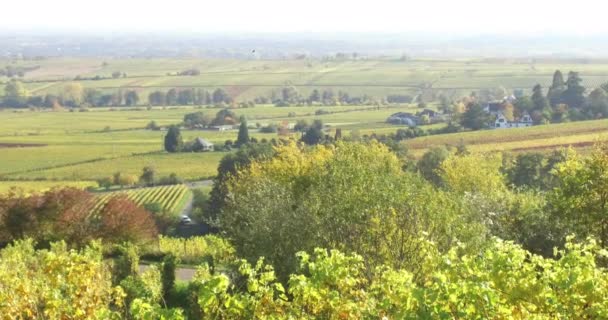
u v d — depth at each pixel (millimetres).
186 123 155625
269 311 13094
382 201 25344
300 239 27203
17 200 45531
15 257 25594
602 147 28656
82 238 44906
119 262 33625
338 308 12953
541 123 120062
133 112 185500
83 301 15383
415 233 23562
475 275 12000
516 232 31531
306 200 29844
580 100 134500
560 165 29359
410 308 11273
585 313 11109
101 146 131500
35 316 15711
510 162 79062
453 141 105938
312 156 48594
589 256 11727
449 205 25688
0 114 185625
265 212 29484
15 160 118688
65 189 47125
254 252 28125
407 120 142500
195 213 77500
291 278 12977
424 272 20922
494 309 11039
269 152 76688
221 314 13328
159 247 47000
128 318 17281
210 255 35188
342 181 29250
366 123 142875
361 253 24438
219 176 77312
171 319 11633
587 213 26484
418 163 79375
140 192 96062
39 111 192750
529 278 11570
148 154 122625
